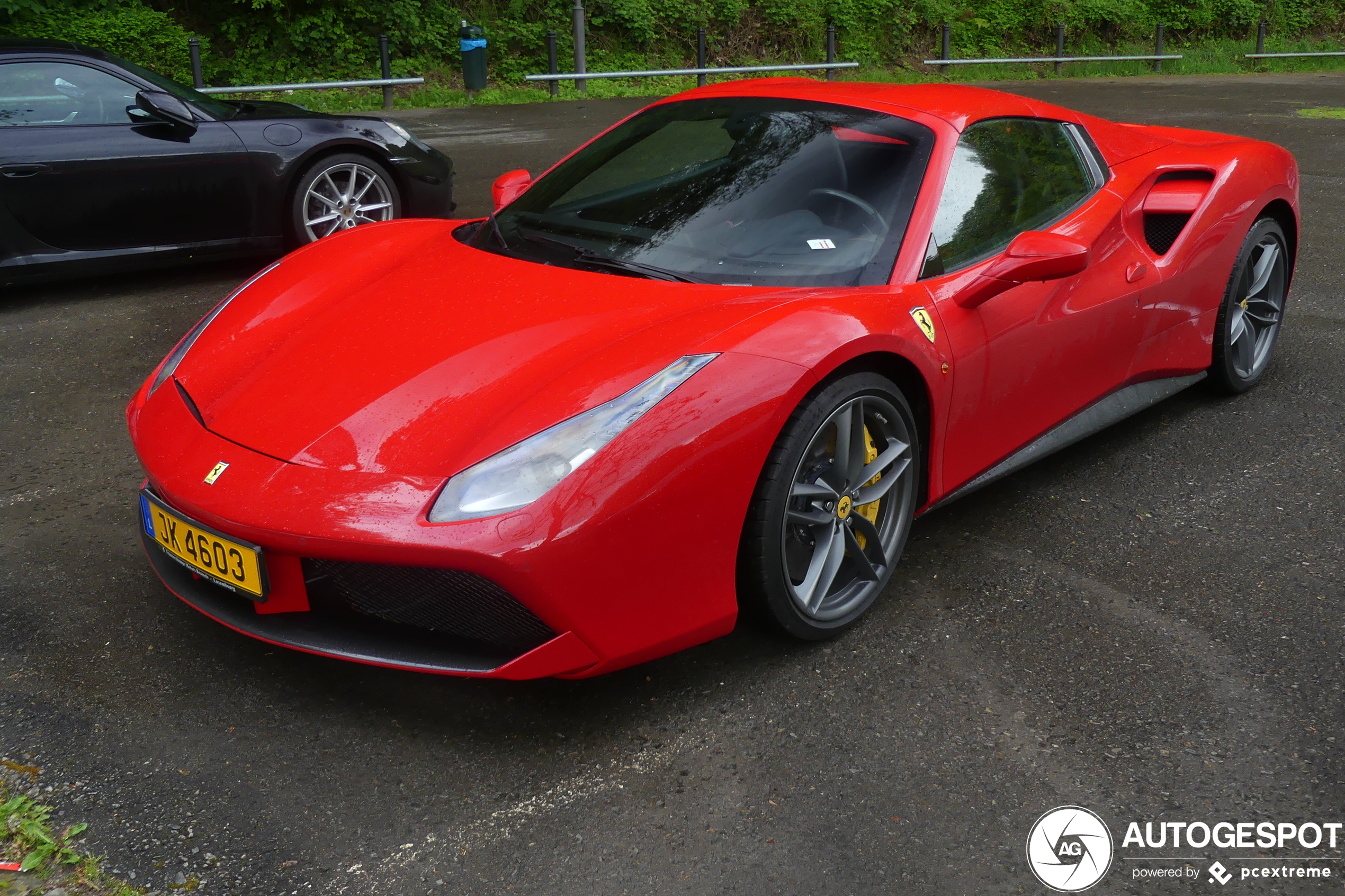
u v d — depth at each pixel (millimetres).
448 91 14086
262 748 2156
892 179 2838
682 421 2107
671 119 3326
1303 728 2256
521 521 1967
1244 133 10977
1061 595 2773
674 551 2135
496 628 2104
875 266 2664
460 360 2316
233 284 5680
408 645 2180
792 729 2240
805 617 2459
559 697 2338
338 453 2139
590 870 1867
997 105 3203
